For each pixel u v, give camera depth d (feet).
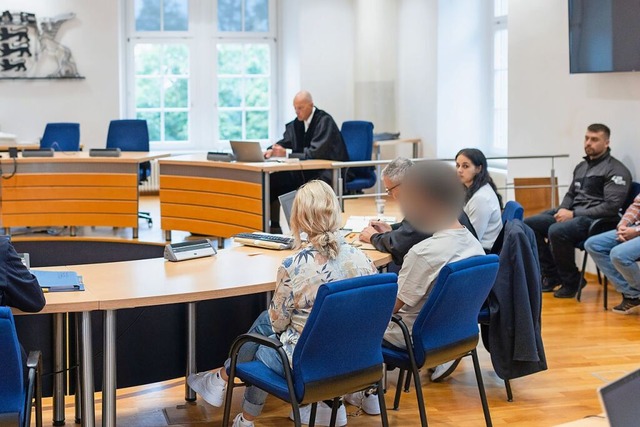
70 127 29.09
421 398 11.43
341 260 10.71
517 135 25.71
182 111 36.11
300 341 9.92
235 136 36.58
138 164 24.98
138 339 13.33
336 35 34.96
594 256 19.30
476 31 31.76
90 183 25.00
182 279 11.79
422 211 12.12
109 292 10.93
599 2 21.24
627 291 18.94
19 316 12.60
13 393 9.00
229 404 10.84
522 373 13.74
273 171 22.25
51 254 24.71
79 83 33.55
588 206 20.56
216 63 36.09
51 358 12.79
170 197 24.18
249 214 22.34
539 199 23.30
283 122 36.55
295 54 35.01
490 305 13.65
